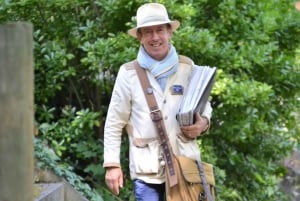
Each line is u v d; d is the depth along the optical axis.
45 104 7.55
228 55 7.36
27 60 3.09
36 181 6.47
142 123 4.99
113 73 7.25
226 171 7.97
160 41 5.00
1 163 3.06
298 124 8.77
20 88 3.07
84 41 7.30
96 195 6.76
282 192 8.88
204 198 4.96
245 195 8.04
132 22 6.88
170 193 4.90
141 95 5.00
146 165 4.94
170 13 7.05
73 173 6.75
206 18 7.80
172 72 5.04
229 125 7.51
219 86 7.12
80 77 7.54
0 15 7.26
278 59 7.84
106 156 5.11
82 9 7.41
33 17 7.34
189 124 4.93
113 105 5.10
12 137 3.07
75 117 7.26
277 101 8.20
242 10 7.89
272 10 8.23
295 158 10.59
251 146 8.15
